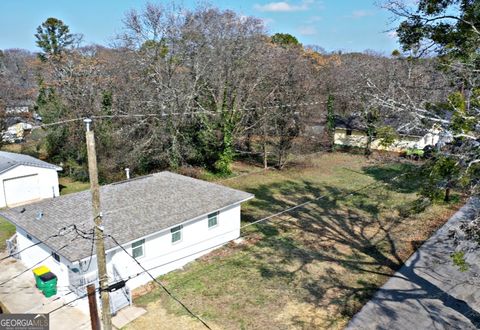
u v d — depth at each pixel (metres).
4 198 24.11
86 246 13.20
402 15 11.35
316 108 35.12
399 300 13.48
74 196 16.80
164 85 26.72
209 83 29.59
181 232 16.36
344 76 42.44
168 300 13.73
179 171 28.23
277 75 32.66
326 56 58.22
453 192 23.45
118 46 29.72
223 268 16.11
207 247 17.73
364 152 38.41
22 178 24.70
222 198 18.48
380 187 27.55
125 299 13.48
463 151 9.66
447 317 12.47
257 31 35.91
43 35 48.88
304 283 14.71
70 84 29.16
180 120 27.00
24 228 14.91
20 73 54.78
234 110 28.20
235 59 31.89
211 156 30.52
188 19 30.25
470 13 10.06
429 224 20.53
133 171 27.64
